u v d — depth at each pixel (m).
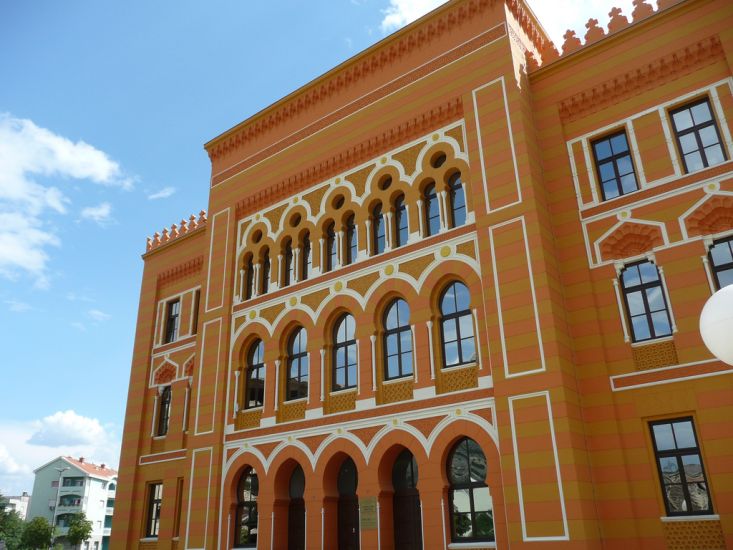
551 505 13.55
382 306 18.66
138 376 27.42
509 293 15.71
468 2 19.09
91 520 87.19
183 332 26.58
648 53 16.59
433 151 18.83
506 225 16.36
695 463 13.65
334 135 21.72
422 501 15.69
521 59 18.45
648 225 15.51
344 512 17.91
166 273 28.45
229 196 24.81
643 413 14.37
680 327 14.41
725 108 15.18
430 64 19.62
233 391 21.48
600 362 15.17
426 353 16.91
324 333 19.58
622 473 14.14
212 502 20.27
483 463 15.42
